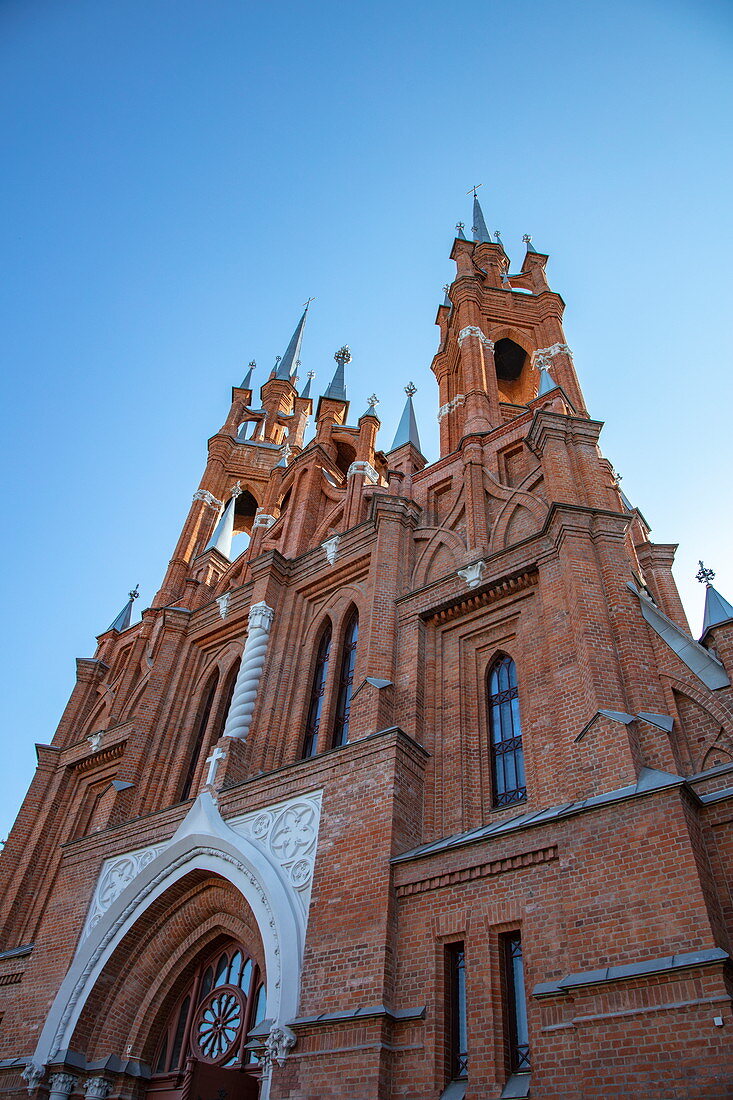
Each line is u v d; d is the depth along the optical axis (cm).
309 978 1579
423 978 1486
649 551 3269
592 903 1323
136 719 2769
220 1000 1961
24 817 3056
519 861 1493
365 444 3178
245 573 3188
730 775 1417
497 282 3916
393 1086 1395
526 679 1902
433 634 2173
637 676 1678
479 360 3162
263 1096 1482
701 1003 1129
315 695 2425
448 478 2653
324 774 1912
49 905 2328
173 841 2081
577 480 2217
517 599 2052
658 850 1310
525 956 1395
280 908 1711
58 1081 1903
